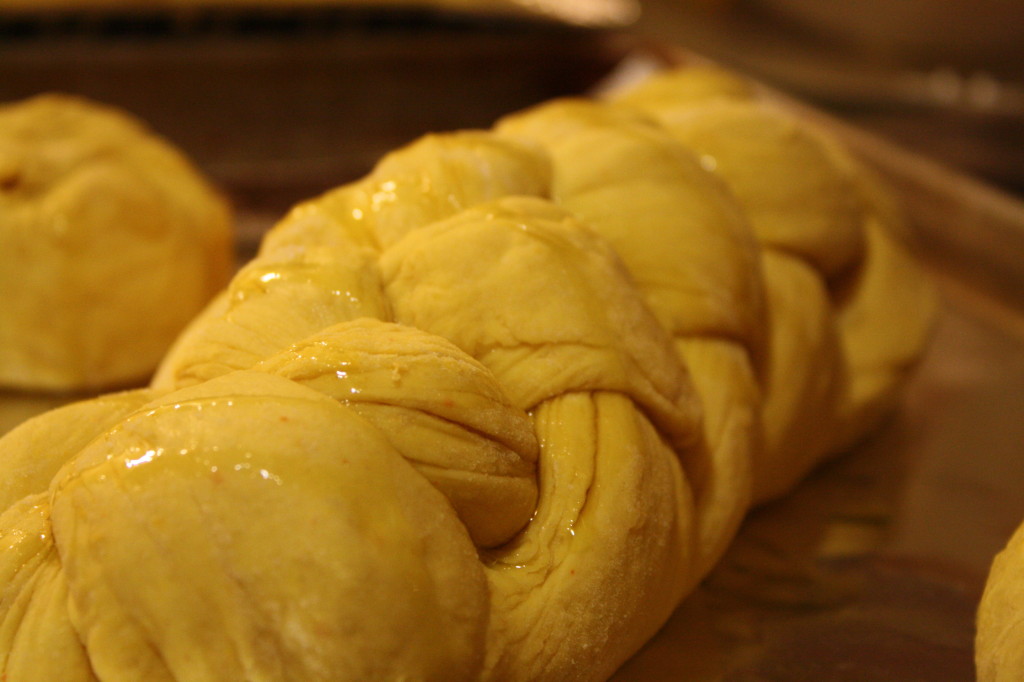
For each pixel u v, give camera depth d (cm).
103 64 67
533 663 33
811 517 44
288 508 31
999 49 76
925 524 44
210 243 53
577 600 34
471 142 38
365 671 31
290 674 31
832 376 44
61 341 49
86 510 31
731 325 39
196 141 71
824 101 77
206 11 70
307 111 72
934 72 79
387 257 36
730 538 39
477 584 32
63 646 31
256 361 34
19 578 32
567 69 79
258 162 73
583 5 83
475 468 33
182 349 38
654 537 35
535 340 35
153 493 31
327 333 33
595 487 35
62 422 35
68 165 50
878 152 69
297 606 31
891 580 41
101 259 50
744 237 40
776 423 42
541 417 35
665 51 82
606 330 35
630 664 37
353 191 38
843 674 37
